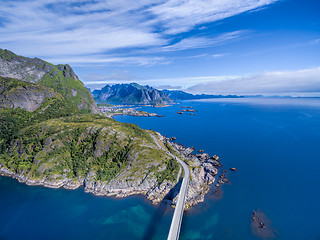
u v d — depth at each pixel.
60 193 125.50
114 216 105.69
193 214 104.00
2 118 191.62
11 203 116.19
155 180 129.00
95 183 130.00
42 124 176.12
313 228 93.50
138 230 96.12
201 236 89.75
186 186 116.00
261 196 118.75
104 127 167.50
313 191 122.94
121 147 153.38
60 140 156.25
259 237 88.94
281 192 122.62
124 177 130.88
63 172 139.75
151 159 142.25
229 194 121.25
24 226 99.31
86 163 144.00
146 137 190.88
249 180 137.88
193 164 155.50
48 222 101.81
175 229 85.44
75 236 92.94
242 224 96.69
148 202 116.56
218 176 144.12
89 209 111.38
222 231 92.44
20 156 150.62
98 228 97.62
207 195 120.44
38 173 136.50
